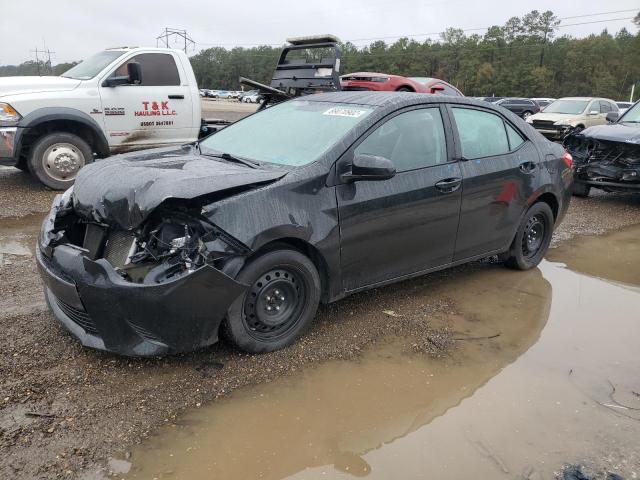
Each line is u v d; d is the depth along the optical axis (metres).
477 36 109.38
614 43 102.12
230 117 23.62
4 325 3.79
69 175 8.17
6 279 4.65
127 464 2.64
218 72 119.62
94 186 3.53
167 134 9.07
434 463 2.78
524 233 5.39
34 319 3.91
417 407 3.23
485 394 3.40
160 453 2.73
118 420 2.93
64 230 3.64
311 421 3.05
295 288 3.70
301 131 4.23
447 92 13.26
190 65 9.27
